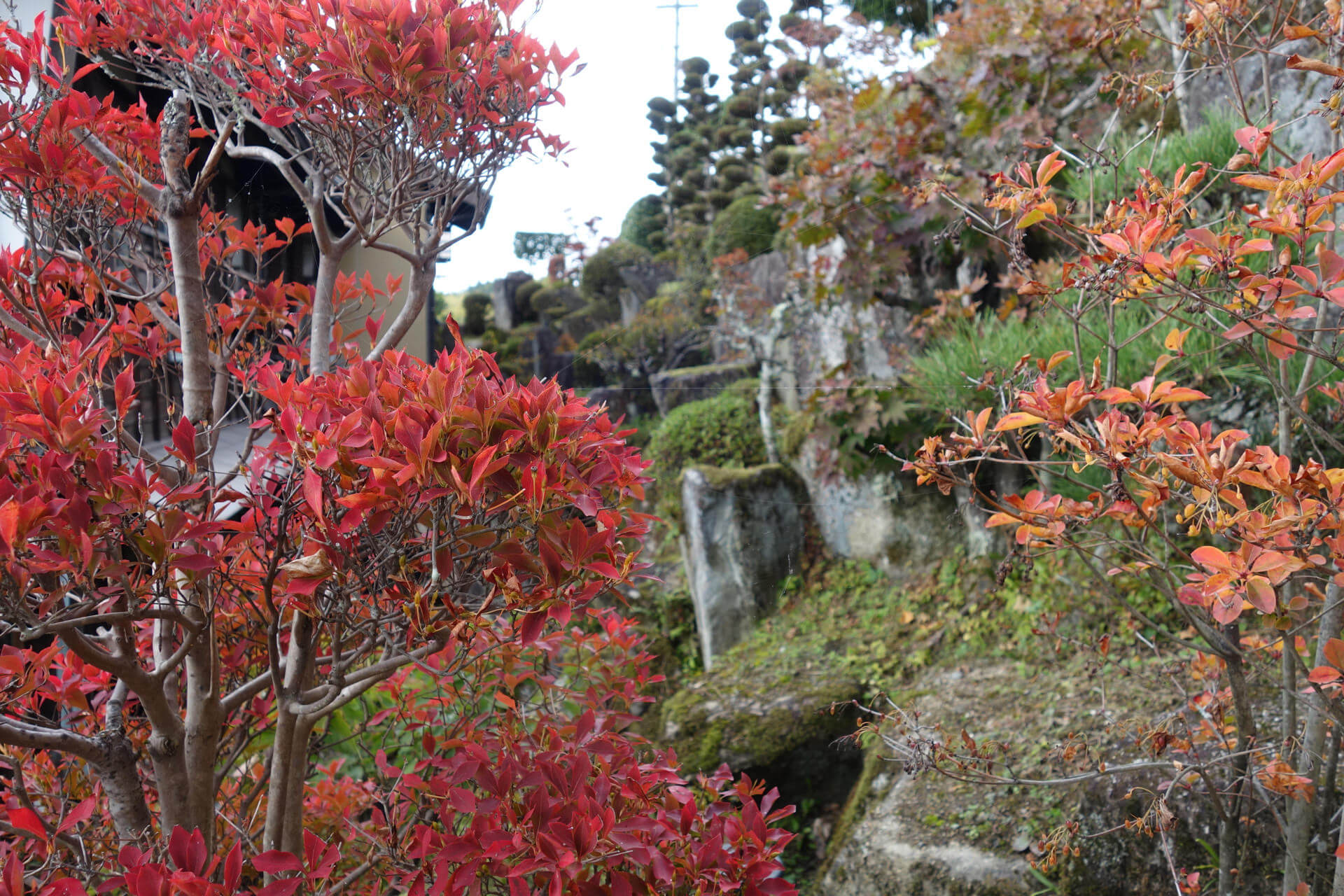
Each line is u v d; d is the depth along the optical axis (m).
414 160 1.90
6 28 1.79
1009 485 4.59
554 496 1.32
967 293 4.65
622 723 2.28
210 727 1.77
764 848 1.73
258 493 1.46
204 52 2.01
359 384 1.41
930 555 5.23
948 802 3.40
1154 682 3.54
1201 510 1.59
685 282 5.41
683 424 5.98
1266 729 2.77
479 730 2.10
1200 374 3.31
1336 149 1.56
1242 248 1.43
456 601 1.46
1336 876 1.69
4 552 1.12
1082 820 3.00
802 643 5.17
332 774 2.56
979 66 4.70
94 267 2.07
